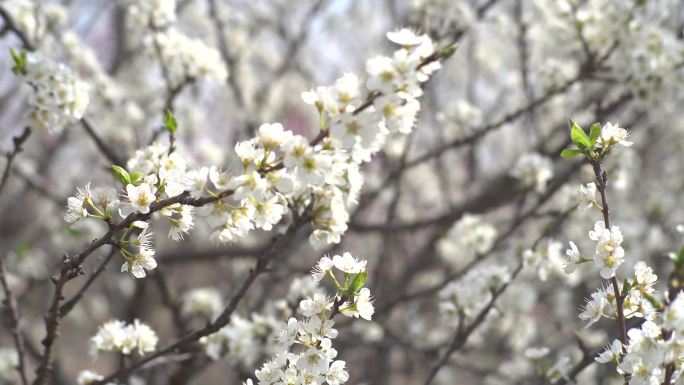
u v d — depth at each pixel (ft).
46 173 26.86
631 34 15.57
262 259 9.26
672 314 6.73
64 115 11.05
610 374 18.74
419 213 28.48
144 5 14.55
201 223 25.49
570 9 16.01
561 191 20.15
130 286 25.35
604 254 7.86
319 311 7.78
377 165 22.74
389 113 6.94
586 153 8.05
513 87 24.47
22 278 19.69
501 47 28.30
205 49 14.07
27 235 26.53
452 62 29.50
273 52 31.65
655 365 6.96
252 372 14.93
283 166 7.08
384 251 19.52
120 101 19.89
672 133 27.68
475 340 17.85
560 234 21.99
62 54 17.85
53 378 19.74
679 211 27.27
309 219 8.84
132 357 12.60
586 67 15.94
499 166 28.19
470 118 19.06
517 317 22.26
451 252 21.77
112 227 7.54
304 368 7.66
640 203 28.45
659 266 25.21
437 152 17.40
